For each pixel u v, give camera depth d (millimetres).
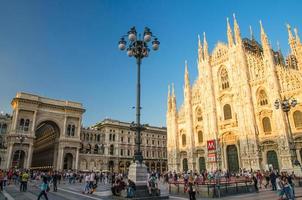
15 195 25000
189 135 65500
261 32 53844
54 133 89375
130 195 20109
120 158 103688
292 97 45906
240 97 54812
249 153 50281
